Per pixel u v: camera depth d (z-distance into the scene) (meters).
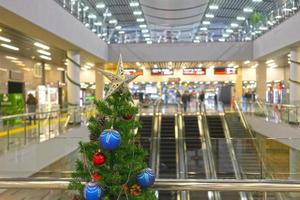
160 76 28.88
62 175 3.04
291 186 1.86
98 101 1.94
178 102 23.41
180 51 21.61
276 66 27.73
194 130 17.00
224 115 18.81
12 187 1.93
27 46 15.58
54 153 7.97
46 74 23.52
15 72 18.47
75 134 12.20
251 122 16.91
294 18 13.68
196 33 22.02
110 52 21.73
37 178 1.96
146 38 21.91
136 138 2.03
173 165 8.34
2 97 14.20
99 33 19.73
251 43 21.38
